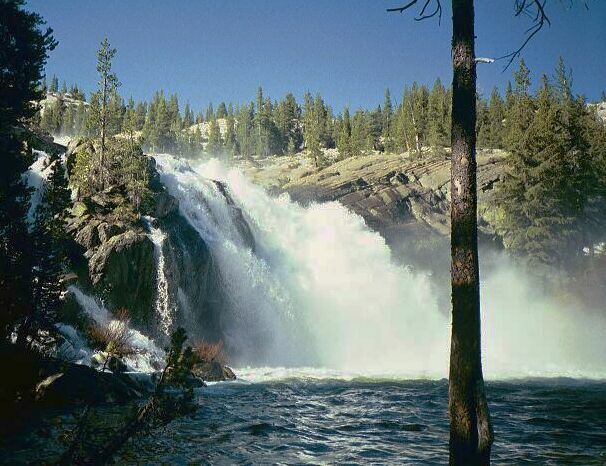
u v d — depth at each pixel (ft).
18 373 45.47
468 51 21.43
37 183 88.53
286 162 411.75
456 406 19.38
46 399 43.50
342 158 361.10
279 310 108.99
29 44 78.64
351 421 43.04
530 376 78.02
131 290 80.43
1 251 51.24
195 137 518.78
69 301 67.00
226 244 103.86
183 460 29.86
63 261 61.98
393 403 52.16
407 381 71.00
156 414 18.37
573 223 172.35
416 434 38.32
